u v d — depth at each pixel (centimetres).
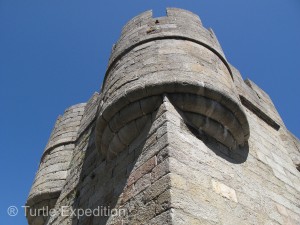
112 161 594
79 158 862
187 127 501
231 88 605
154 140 477
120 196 489
